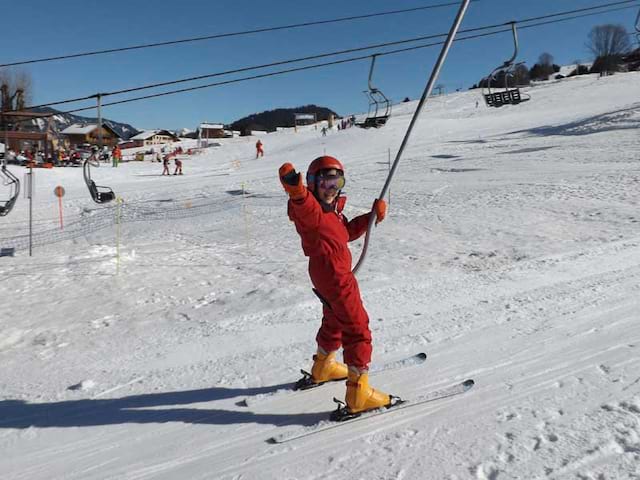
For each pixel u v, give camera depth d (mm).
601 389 3246
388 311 5410
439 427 2945
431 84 3365
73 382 4176
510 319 4852
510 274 6668
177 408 3516
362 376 3105
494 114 51875
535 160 21156
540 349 4035
